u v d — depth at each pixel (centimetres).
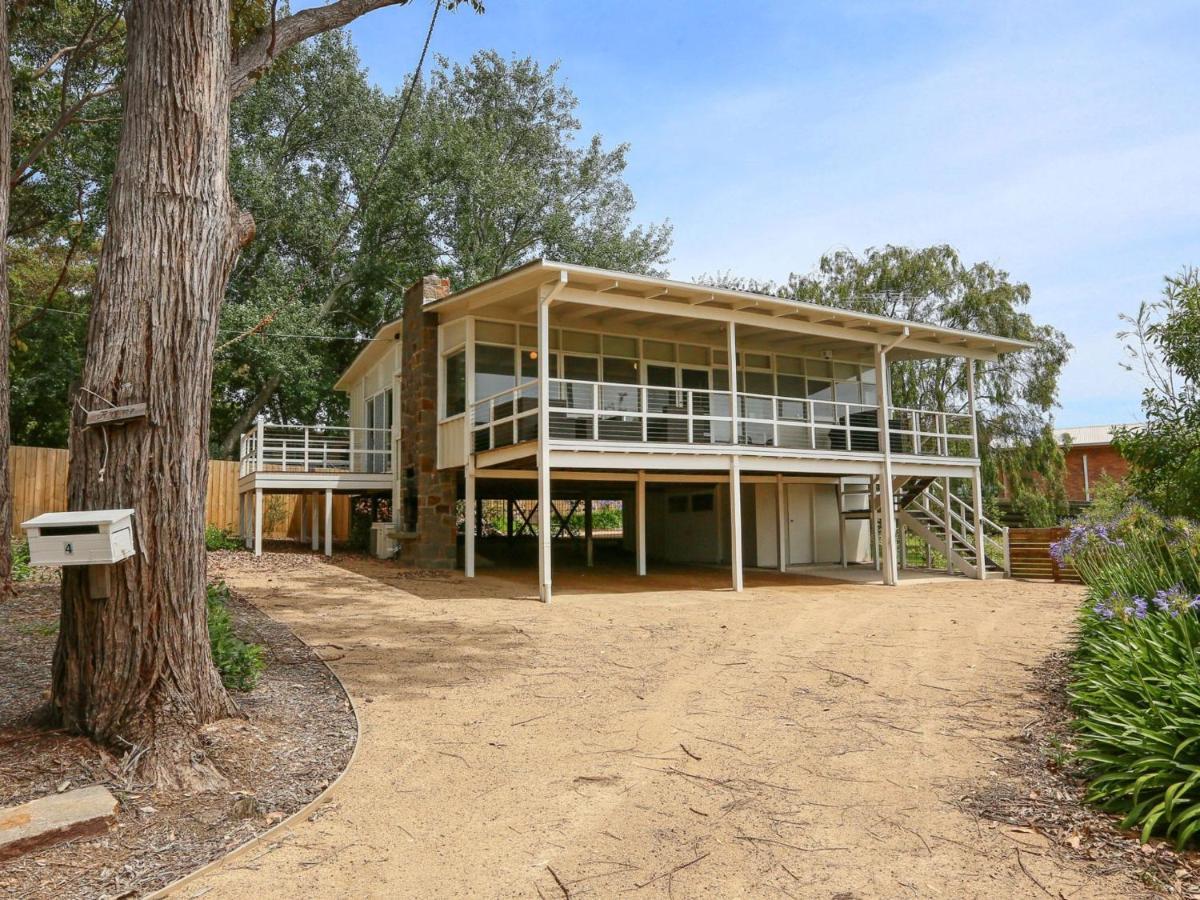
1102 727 432
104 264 430
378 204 2534
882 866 329
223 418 2780
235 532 1995
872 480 1684
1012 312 2353
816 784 425
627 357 1507
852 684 647
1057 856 335
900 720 541
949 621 981
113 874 312
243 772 409
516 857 339
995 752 468
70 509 416
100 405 414
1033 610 1086
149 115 439
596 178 3238
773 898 303
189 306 436
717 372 1612
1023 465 2361
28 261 2177
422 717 544
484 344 1383
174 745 404
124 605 409
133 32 452
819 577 1538
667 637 855
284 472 1631
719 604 1122
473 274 2588
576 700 596
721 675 679
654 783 427
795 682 654
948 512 1633
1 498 872
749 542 1759
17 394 2186
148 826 350
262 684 580
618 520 3203
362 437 2130
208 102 455
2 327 862
